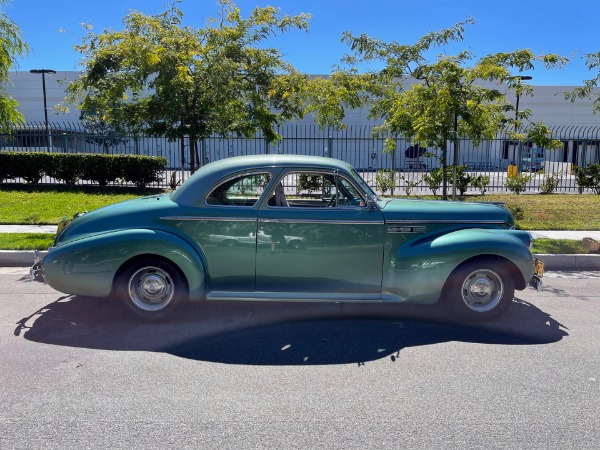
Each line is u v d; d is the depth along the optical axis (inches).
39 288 271.1
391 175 679.1
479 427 137.0
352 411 145.5
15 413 142.9
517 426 137.7
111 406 147.3
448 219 225.3
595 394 156.9
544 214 509.4
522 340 203.3
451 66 377.7
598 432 135.0
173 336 204.1
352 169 232.4
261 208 214.7
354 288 221.0
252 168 217.0
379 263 219.6
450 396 155.0
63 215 462.6
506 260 219.9
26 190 577.9
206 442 129.1
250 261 216.1
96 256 210.2
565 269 332.8
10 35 403.5
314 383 163.5
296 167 219.0
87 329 211.2
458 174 668.1
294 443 129.0
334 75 434.3
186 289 215.6
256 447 127.0
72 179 631.2
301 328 215.6
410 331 213.3
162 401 150.6
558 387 161.5
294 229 214.4
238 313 233.5
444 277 217.8
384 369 174.9
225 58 361.4
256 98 385.7
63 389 157.6
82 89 393.7
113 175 625.3
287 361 181.0
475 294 222.7
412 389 159.6
